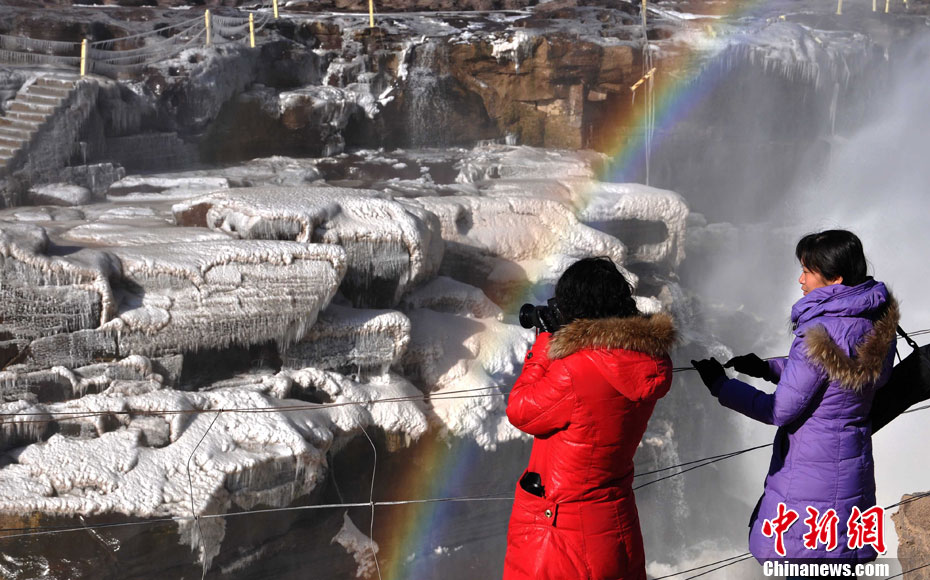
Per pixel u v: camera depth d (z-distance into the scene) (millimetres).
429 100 17797
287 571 7926
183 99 14742
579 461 2928
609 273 3002
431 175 15156
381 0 21812
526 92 17891
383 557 8820
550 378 2914
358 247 9078
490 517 9750
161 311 7582
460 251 11398
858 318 3215
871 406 3322
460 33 18078
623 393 2850
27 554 6543
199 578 7156
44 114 11992
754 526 3521
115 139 13422
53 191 11492
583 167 16125
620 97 18234
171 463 7098
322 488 8109
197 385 7988
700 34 20047
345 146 17062
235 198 9055
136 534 6770
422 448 9094
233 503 7305
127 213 10609
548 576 2969
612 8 21406
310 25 18156
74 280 7148
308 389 8539
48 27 15883
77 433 7055
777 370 3512
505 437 9672
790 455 3361
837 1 29016
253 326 7992
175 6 21188
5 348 6992
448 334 9836
